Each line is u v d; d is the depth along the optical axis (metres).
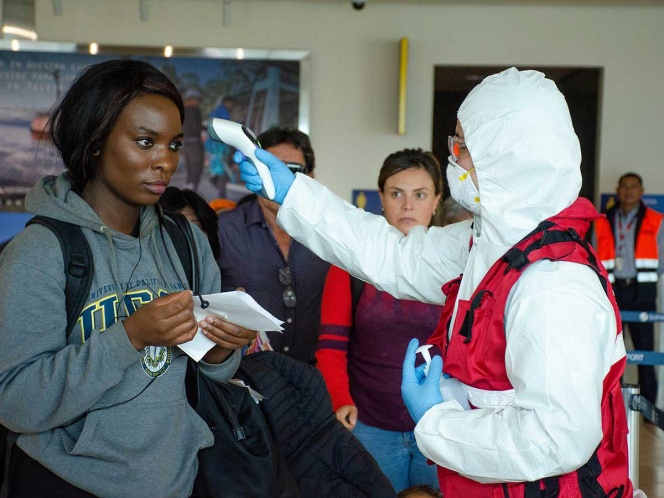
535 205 1.45
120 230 1.54
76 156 1.47
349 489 1.87
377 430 2.41
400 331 2.36
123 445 1.43
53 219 1.44
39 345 1.38
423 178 2.51
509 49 6.23
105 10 6.02
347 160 6.25
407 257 1.80
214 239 2.37
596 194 6.43
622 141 6.32
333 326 2.43
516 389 1.37
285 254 2.71
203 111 6.06
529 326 1.34
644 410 2.34
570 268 1.39
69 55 5.93
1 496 1.52
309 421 1.90
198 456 1.59
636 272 6.06
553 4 6.18
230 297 1.44
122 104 1.44
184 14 6.08
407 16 6.19
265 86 6.07
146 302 1.51
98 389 1.36
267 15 6.14
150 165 1.46
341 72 6.20
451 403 1.48
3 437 1.50
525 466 1.32
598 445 1.36
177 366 1.54
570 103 9.76
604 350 1.37
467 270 1.58
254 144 1.71
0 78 5.89
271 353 1.98
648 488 4.02
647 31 6.22
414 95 6.24
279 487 1.64
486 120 1.45
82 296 1.42
